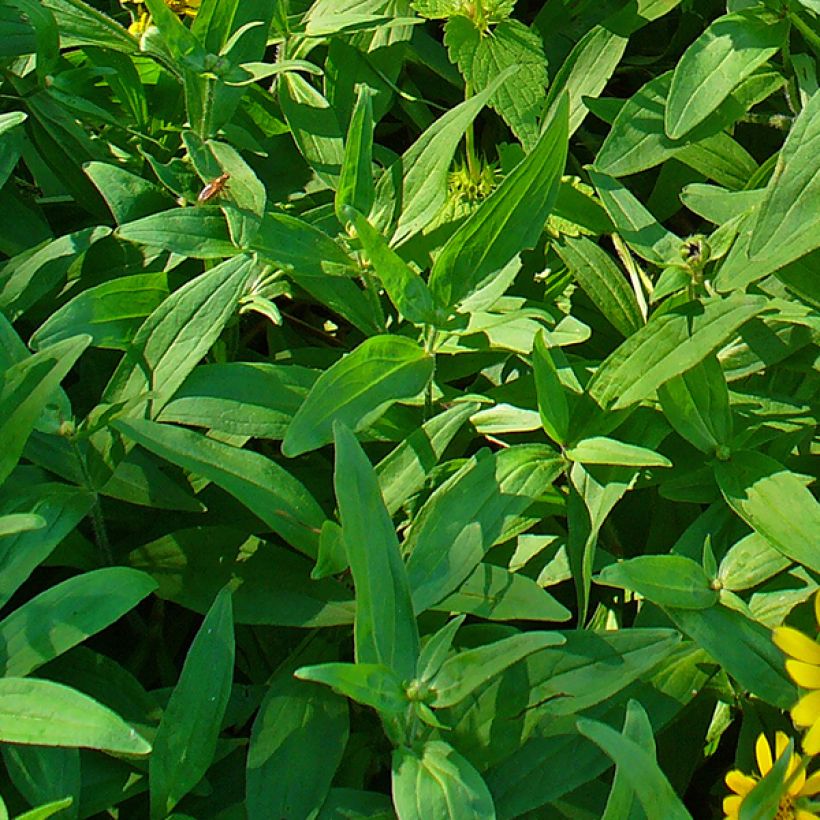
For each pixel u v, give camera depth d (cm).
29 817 78
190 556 87
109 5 108
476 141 106
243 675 90
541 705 83
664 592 86
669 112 98
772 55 101
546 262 100
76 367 96
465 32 100
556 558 91
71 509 85
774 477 90
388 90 104
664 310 94
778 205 92
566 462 89
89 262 96
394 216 95
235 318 95
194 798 85
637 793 78
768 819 82
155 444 85
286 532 85
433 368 89
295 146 102
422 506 89
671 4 103
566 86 103
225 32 97
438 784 81
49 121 98
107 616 82
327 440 87
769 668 85
